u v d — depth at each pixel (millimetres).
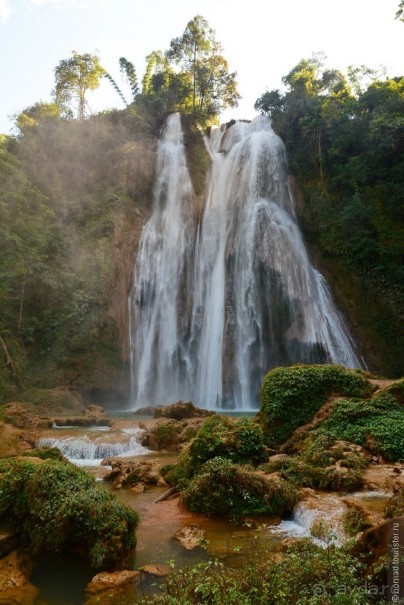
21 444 12562
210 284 29766
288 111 35125
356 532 5820
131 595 4891
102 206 30312
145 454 12188
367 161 30891
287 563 4242
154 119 37594
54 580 5410
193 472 8922
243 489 7547
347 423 10984
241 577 4227
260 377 26062
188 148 35438
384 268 27641
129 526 6152
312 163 33500
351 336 27578
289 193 32500
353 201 29672
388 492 7855
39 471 6582
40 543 5984
